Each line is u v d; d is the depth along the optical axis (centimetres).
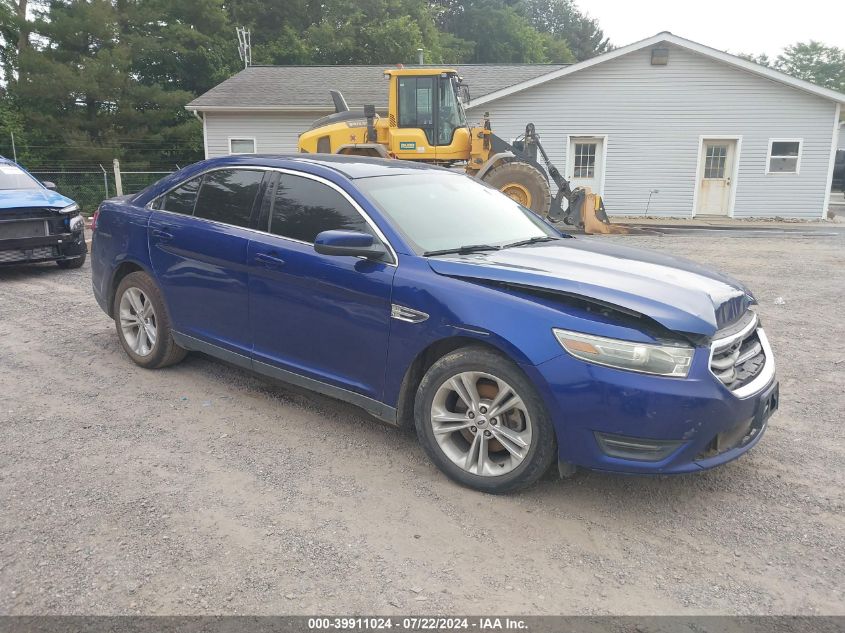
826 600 261
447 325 334
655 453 300
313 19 4272
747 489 348
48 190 966
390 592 261
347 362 381
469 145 1442
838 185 3094
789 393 489
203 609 249
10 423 411
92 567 271
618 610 254
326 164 425
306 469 362
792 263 1090
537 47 6031
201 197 468
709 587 268
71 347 568
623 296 310
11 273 928
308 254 391
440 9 5519
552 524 312
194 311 462
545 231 455
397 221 381
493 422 332
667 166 2061
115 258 515
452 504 328
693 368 298
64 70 2833
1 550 281
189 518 310
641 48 1969
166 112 3089
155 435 399
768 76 1955
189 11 3441
